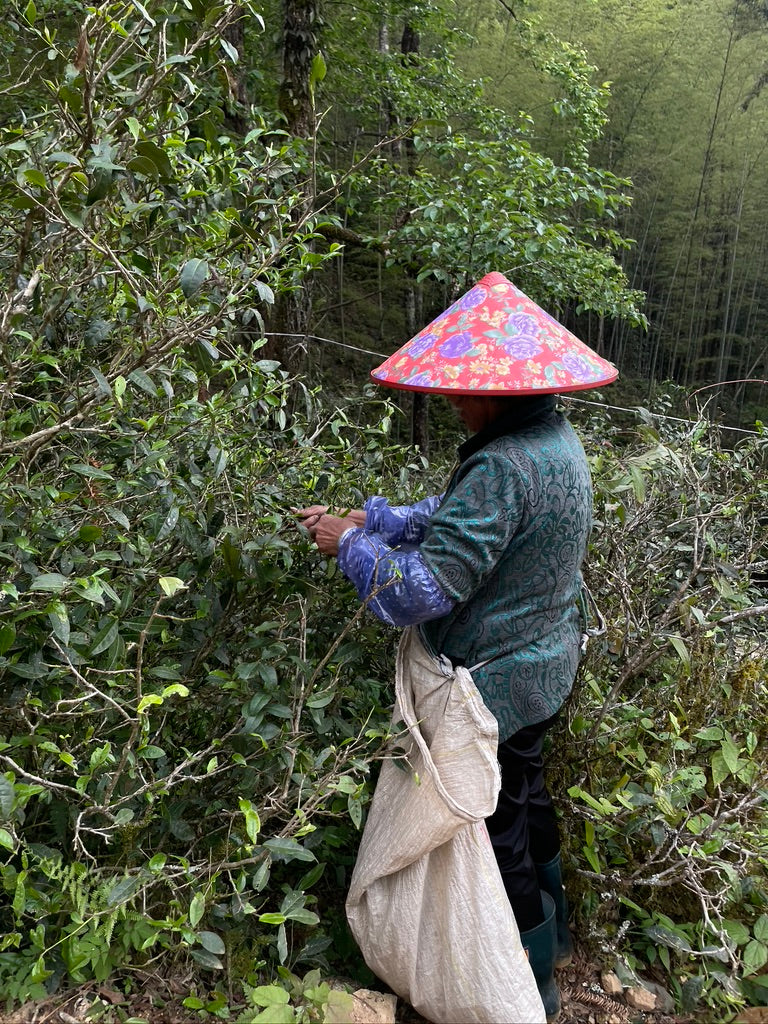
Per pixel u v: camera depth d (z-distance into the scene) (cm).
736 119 1396
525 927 153
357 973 164
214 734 160
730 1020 160
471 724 141
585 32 1362
